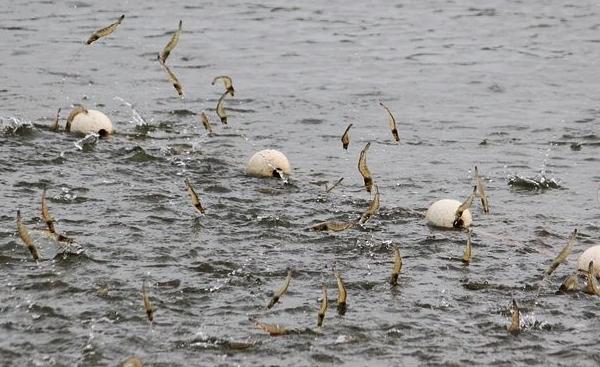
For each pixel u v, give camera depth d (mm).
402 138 41812
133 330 22828
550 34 66438
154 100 46594
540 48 62281
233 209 30969
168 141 39031
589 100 49656
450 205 30703
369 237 29094
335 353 22172
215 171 35094
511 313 24391
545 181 35688
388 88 51281
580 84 53250
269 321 23531
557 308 24766
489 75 54938
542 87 52406
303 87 50844
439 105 48062
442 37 65062
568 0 77750
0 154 35000
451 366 21797
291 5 74688
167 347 22172
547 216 32062
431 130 43344
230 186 33406
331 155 38750
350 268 26812
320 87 51000
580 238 30062
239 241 28375
